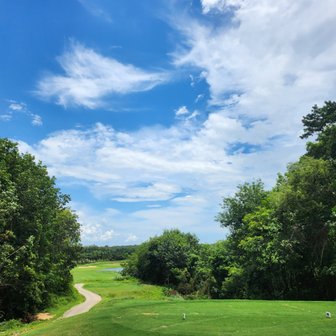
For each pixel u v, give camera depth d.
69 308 48.03
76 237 61.50
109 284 88.12
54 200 47.44
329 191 38.38
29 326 33.41
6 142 41.44
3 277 36.62
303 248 39.81
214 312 23.75
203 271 66.12
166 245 93.44
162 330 19.39
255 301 30.41
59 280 53.91
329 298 38.72
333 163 39.78
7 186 35.47
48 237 47.34
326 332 16.41
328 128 41.91
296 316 20.92
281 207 40.00
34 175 43.78
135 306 29.94
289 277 41.38
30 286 40.06
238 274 48.75
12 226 38.62
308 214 38.75
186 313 23.94
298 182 39.66
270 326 18.50
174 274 88.25
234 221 58.31
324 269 36.16
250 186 58.34
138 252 107.12
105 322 23.31
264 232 44.12
